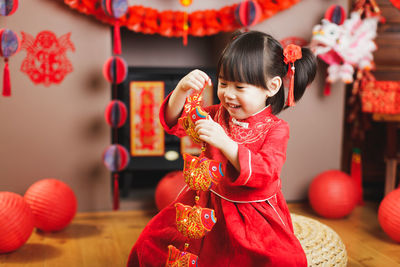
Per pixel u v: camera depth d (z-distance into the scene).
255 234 1.23
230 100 1.25
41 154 2.33
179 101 1.36
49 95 2.29
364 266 1.78
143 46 2.78
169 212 1.36
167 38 2.80
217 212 1.30
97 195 2.42
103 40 2.31
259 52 1.22
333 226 2.25
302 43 2.52
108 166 2.27
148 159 2.51
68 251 1.88
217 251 1.28
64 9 2.24
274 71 1.25
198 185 1.17
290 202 2.66
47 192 2.02
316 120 2.62
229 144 1.14
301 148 2.62
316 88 2.59
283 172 2.63
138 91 2.44
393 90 2.37
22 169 2.31
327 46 2.42
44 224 2.02
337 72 2.48
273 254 1.18
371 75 2.56
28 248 1.90
